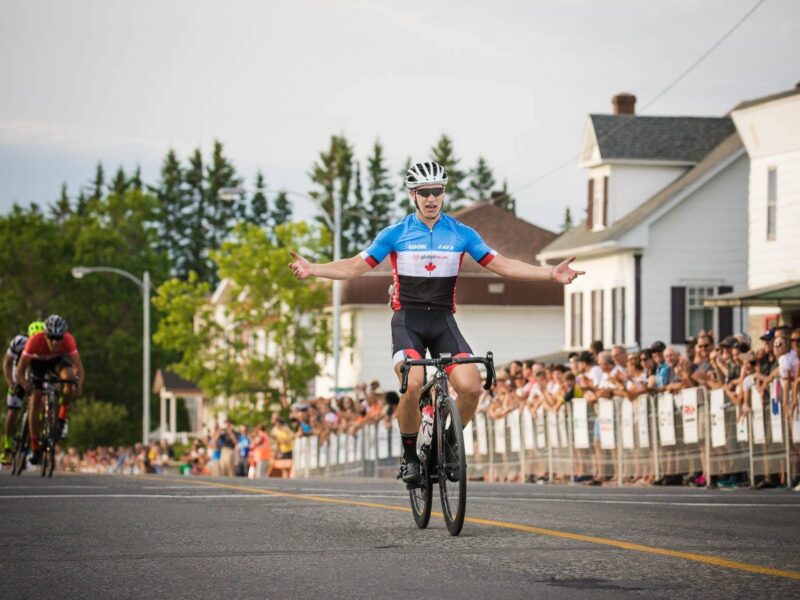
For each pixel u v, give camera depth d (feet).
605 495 93.30
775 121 220.02
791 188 218.59
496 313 398.83
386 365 396.16
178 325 406.00
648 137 295.07
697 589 45.32
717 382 123.95
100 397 643.04
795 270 217.97
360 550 56.54
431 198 65.26
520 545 57.72
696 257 281.33
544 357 321.52
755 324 229.25
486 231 435.94
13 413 131.03
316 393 446.19
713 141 296.92
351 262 65.98
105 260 654.94
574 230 323.57
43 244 647.15
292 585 47.26
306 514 73.36
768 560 52.60
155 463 403.34
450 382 64.18
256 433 265.13
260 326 401.49
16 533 63.62
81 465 504.43
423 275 65.51
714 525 67.36
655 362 148.97
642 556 53.78
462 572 49.85
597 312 298.76
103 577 49.52
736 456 120.78
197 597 44.96
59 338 124.36
